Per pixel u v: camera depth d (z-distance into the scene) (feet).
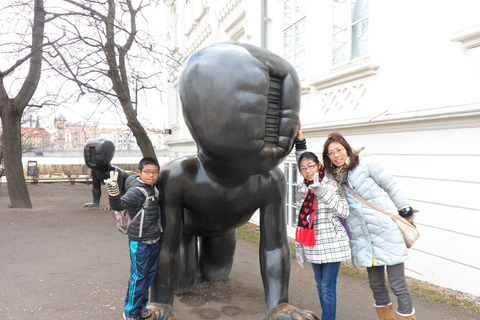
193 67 6.75
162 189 8.38
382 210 7.58
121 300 10.44
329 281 7.86
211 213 8.57
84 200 34.32
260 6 22.80
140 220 7.95
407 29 12.49
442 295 10.89
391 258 7.39
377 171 7.72
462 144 10.75
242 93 6.33
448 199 11.24
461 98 10.66
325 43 17.12
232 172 7.97
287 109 6.82
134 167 60.64
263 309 9.88
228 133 6.43
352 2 15.49
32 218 24.18
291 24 20.61
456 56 10.85
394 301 10.56
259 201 8.71
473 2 10.36
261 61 6.57
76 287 11.50
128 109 27.78
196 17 36.06
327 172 8.18
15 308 9.82
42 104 29.89
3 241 17.90
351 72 14.80
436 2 11.44
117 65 27.30
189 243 10.52
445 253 11.41
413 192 12.39
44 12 27.61
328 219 7.80
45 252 15.87
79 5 25.70
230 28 28.58
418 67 12.10
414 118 11.92
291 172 20.29
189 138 39.06
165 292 8.49
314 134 17.84
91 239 18.44
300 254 8.39
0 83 27.37
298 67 20.11
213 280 11.84
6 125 28.04
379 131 13.74
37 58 28.02
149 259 8.14
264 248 8.86
